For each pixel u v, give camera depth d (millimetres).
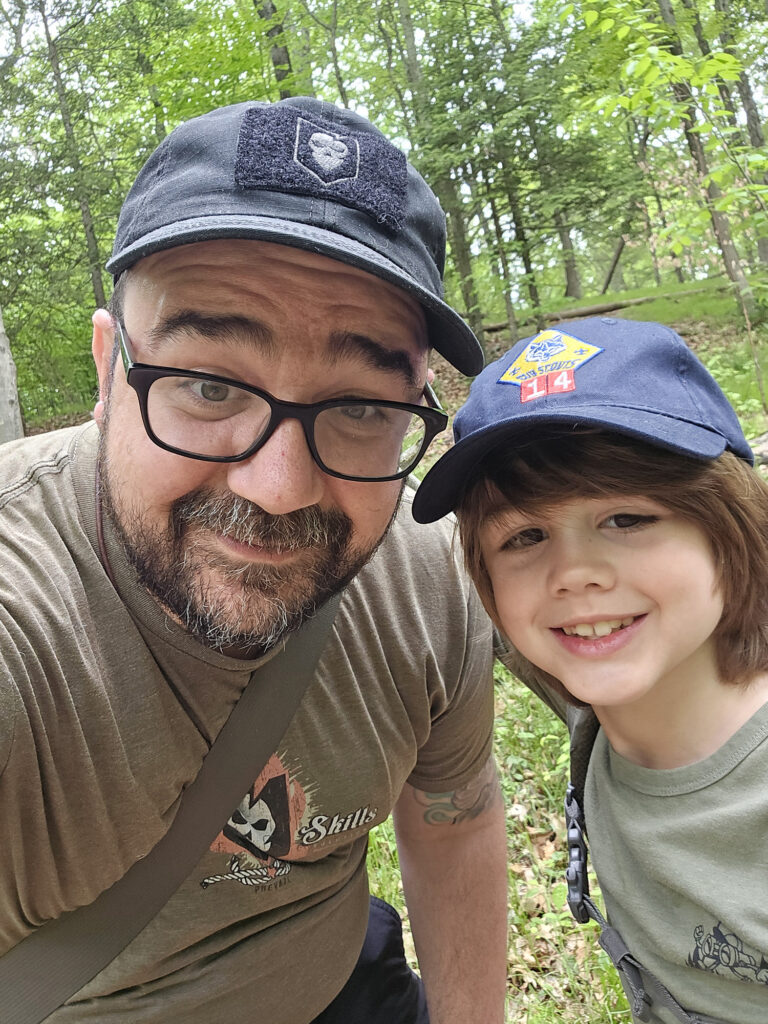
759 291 2328
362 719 410
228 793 372
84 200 4129
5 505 354
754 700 388
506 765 900
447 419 355
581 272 9008
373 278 316
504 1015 566
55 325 4418
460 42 3398
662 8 1951
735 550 375
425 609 440
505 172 3451
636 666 379
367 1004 538
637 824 405
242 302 303
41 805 321
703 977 380
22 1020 392
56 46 4137
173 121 2613
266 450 312
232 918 412
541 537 398
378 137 334
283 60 2836
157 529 324
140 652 341
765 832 360
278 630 338
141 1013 413
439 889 553
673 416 364
